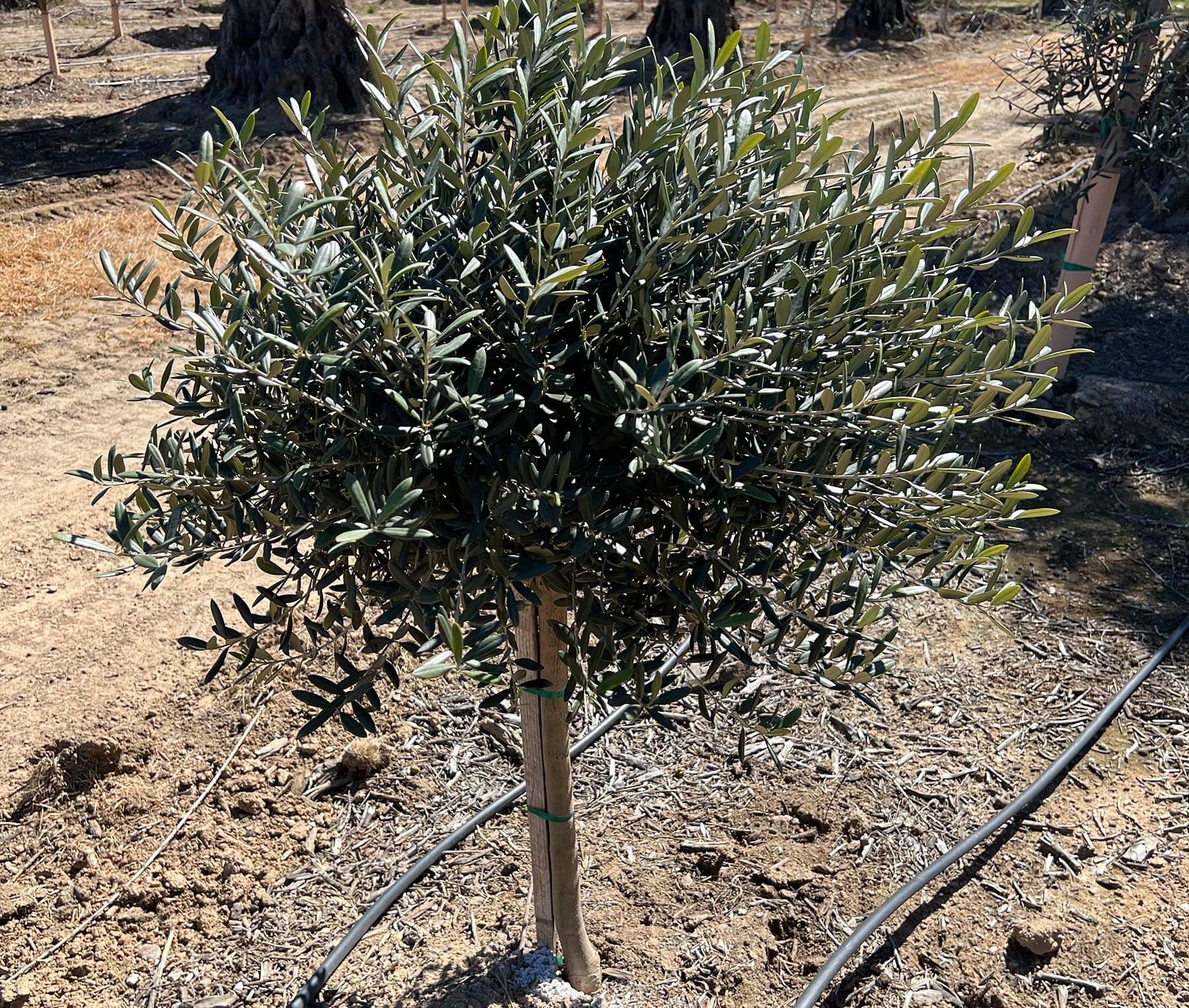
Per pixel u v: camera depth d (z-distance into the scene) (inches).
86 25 1011.3
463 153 78.3
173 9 1109.7
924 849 157.8
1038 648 203.2
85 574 229.8
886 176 78.1
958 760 175.6
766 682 192.7
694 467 79.2
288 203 71.3
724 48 72.7
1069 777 171.6
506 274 77.4
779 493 81.6
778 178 83.4
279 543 91.0
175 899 151.2
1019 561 232.7
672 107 75.0
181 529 85.2
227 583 226.5
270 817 165.0
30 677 192.4
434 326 68.1
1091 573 227.8
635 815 165.8
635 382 65.9
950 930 144.5
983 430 288.2
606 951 141.1
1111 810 164.7
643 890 151.3
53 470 275.6
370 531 62.6
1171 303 374.3
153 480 78.0
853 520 84.8
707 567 81.7
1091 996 134.8
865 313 76.7
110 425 302.2
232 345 78.3
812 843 160.1
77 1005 136.1
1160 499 257.0
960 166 521.3
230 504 80.6
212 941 145.6
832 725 183.9
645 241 78.7
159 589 223.9
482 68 75.1
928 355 79.4
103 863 155.9
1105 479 266.5
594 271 68.9
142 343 352.8
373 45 77.0
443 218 78.8
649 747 180.1
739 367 74.1
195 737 177.5
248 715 181.6
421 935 144.3
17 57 822.5
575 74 81.6
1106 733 181.6
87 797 166.6
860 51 904.9
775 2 1124.5
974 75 816.3
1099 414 290.0
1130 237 417.7
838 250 79.0
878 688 192.5
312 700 81.6
